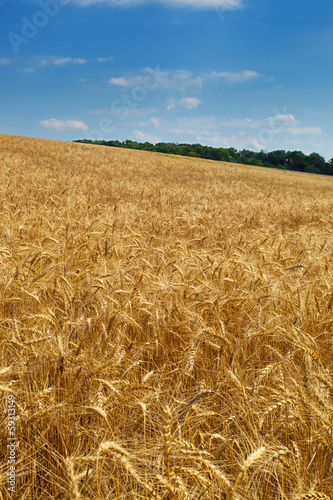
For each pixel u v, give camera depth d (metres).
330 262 5.09
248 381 2.81
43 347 2.78
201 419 2.43
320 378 2.34
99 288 3.65
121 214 8.45
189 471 1.79
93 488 1.98
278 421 2.47
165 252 5.46
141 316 3.66
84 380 2.49
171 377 2.96
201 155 131.88
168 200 13.45
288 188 31.94
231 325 3.57
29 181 14.29
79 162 31.14
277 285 3.95
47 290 3.80
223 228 7.67
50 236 5.47
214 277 4.54
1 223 6.21
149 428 2.46
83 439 2.27
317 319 3.64
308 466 2.00
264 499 2.07
